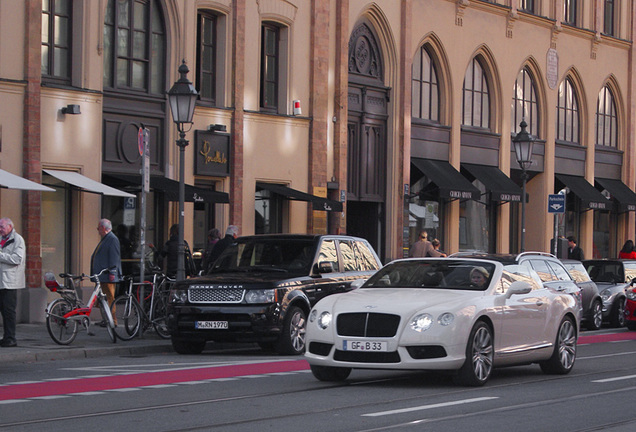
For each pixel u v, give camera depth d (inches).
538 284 643.5
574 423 434.6
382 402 486.9
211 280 743.7
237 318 727.1
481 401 494.0
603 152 1850.4
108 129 1021.8
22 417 431.2
